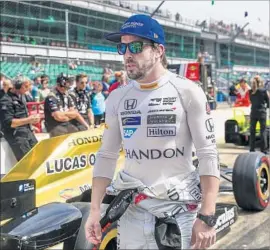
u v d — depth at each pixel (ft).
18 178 11.48
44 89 44.78
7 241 9.72
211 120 7.36
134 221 7.66
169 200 7.46
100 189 7.97
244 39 115.24
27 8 61.93
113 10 87.97
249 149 33.27
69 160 13.66
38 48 76.64
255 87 30.68
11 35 69.21
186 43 111.24
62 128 21.25
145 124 7.37
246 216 16.72
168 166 7.45
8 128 19.27
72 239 10.52
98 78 82.58
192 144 7.54
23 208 10.33
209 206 7.02
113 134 7.96
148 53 7.27
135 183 7.56
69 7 79.92
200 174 7.22
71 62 78.74
